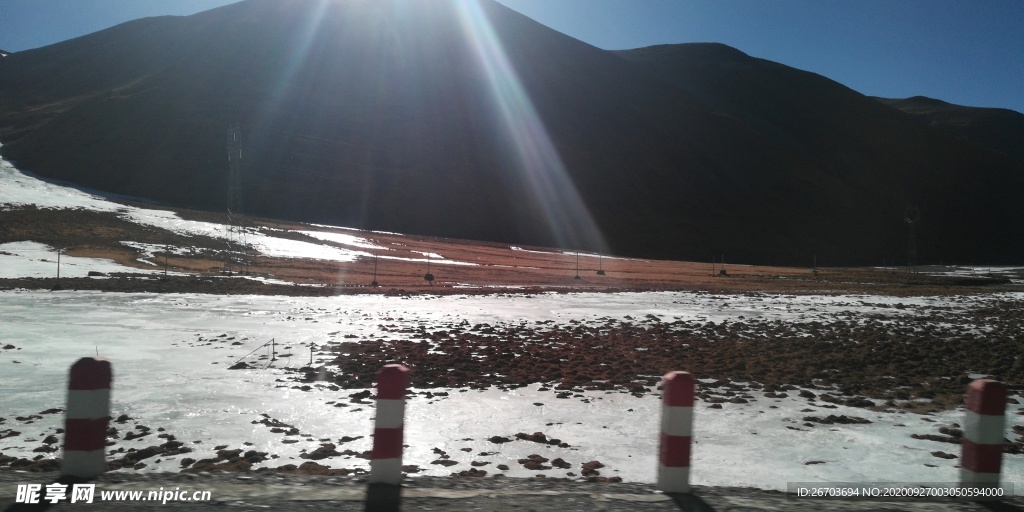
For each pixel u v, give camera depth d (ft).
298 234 241.96
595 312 91.15
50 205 234.99
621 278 190.49
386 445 17.71
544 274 195.83
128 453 27.17
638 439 30.60
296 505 15.75
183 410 35.24
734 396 40.70
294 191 329.52
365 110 420.36
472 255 254.06
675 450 17.63
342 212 325.42
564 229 365.20
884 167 508.12
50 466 22.11
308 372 45.55
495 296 114.11
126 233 197.06
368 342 60.39
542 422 33.71
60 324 68.08
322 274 160.97
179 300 92.58
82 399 17.61
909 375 48.88
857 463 26.23
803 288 163.84
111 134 358.43
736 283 180.45
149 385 41.22
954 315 96.78
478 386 42.70
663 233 384.47
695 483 22.61
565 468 25.89
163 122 368.48
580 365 51.16
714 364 52.42
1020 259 444.96
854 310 100.83
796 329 76.28
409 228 328.90
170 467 25.55
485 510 15.64
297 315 80.07
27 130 373.20
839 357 55.83
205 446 28.81
